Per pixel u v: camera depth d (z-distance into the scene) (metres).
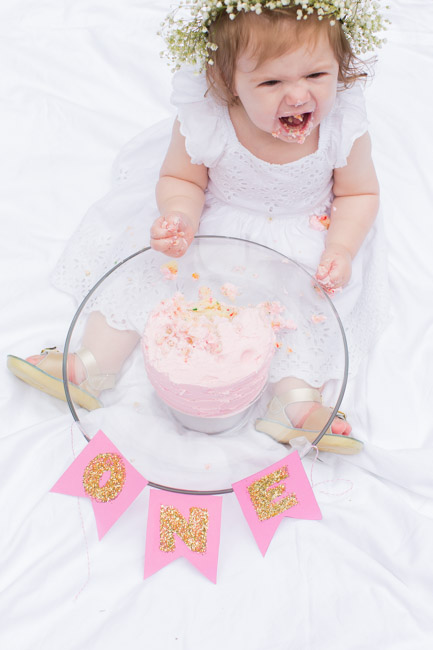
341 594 1.11
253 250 1.28
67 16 1.84
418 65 1.78
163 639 1.06
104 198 1.49
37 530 1.16
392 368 1.36
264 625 1.08
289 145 1.21
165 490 1.11
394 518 1.18
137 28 1.82
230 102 1.19
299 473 1.13
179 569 1.12
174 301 1.18
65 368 1.16
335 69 1.08
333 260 1.26
